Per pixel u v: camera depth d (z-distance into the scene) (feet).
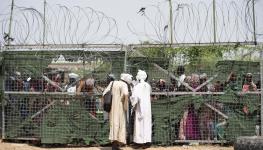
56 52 46.34
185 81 45.68
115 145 43.06
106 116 45.70
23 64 46.91
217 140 45.47
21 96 46.85
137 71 46.14
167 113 45.80
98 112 45.93
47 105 46.29
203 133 45.68
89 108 46.03
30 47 46.68
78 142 46.24
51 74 46.60
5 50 47.06
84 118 45.96
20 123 46.96
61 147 45.98
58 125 46.06
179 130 45.88
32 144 46.85
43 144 46.21
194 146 45.11
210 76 45.62
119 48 45.80
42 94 46.24
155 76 46.11
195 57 45.60
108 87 43.04
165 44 45.83
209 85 45.65
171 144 45.78
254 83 45.70
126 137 44.88
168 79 45.93
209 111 45.62
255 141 37.22
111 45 45.83
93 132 45.93
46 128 46.16
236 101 45.47
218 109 45.50
